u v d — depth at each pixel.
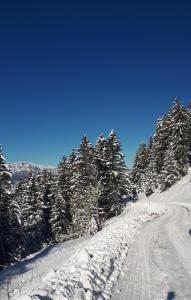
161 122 73.81
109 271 10.34
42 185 57.12
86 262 10.87
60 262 17.02
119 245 15.12
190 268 10.92
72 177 49.88
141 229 22.88
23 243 38.62
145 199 68.31
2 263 34.66
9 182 35.38
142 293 8.38
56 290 7.74
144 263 11.88
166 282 9.34
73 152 57.88
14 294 11.85
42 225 51.50
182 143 62.91
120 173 46.66
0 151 35.53
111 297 8.09
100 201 43.78
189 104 72.56
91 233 31.95
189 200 48.59
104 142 47.19
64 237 44.88
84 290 8.01
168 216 33.56
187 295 8.09
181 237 18.06
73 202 48.16
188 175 61.03
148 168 76.25
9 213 37.47
